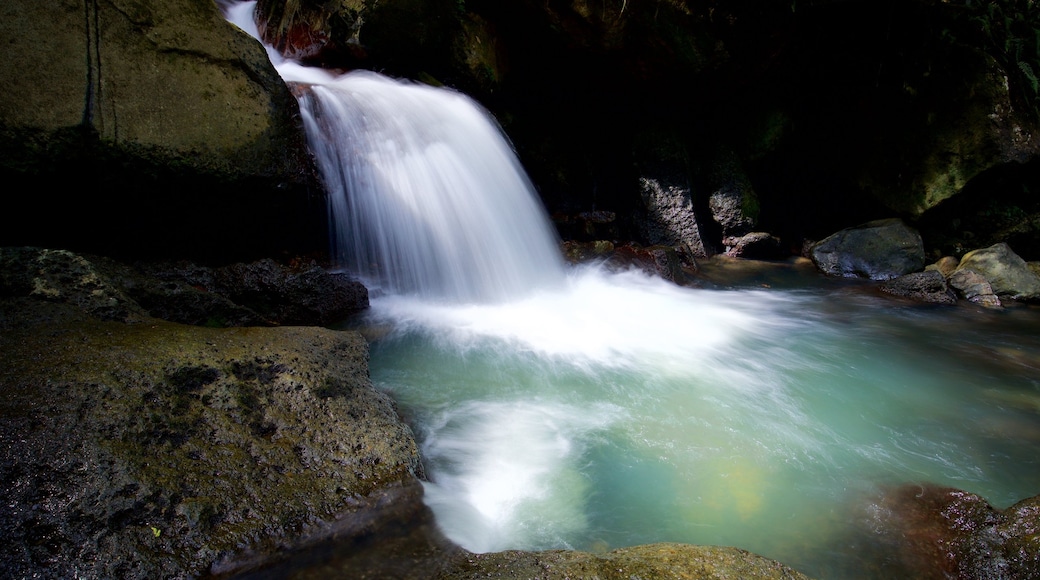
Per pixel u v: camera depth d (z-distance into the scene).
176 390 3.10
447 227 7.24
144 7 4.75
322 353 4.00
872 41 9.61
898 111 9.77
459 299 7.15
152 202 4.97
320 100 6.37
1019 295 8.55
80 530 2.30
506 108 9.42
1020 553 3.03
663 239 10.12
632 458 4.06
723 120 10.79
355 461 3.09
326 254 6.56
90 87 4.43
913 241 9.44
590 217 9.73
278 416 3.21
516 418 4.50
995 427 4.87
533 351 5.85
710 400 5.06
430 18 7.87
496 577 2.47
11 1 4.14
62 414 2.70
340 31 7.84
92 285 3.91
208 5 5.18
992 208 9.70
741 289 8.91
